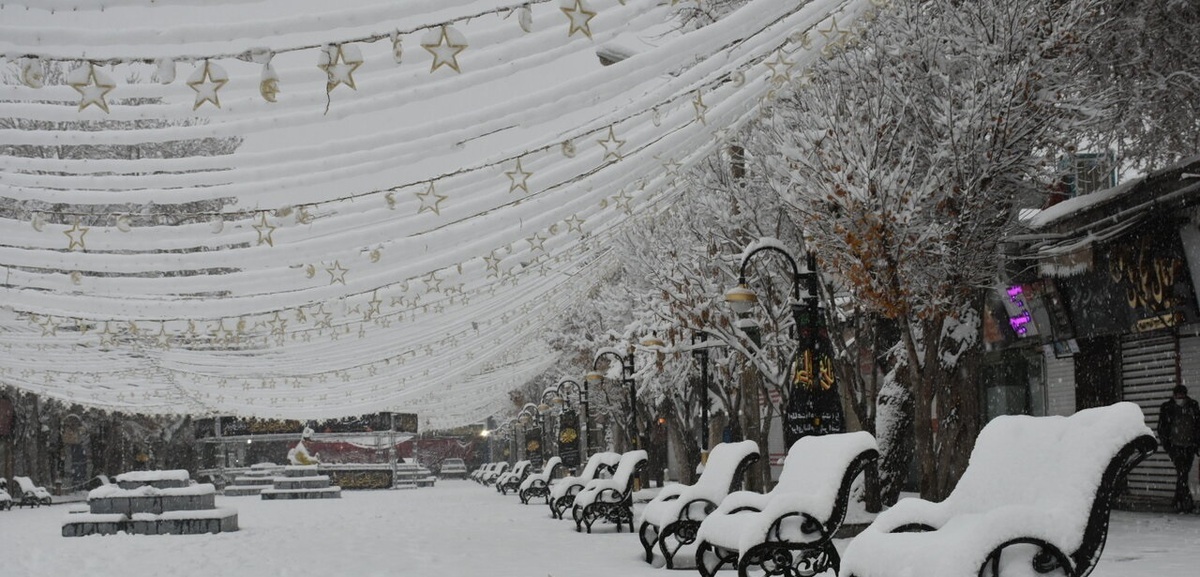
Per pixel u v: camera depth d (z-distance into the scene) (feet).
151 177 19.02
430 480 193.36
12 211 21.61
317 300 24.47
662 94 19.58
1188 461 52.85
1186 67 49.44
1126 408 18.33
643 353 84.12
